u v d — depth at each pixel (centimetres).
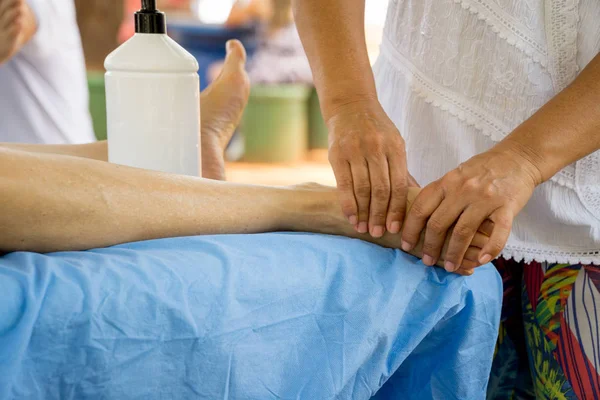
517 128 95
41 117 191
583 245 106
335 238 88
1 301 59
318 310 76
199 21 486
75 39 198
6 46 175
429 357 91
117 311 63
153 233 82
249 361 69
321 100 103
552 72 107
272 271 75
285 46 503
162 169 93
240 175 465
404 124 117
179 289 68
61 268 66
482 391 92
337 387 75
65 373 60
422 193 89
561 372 109
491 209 86
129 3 475
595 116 93
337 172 94
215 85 131
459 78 110
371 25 512
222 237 81
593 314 106
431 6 111
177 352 65
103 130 379
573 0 104
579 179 106
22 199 72
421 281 86
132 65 90
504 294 120
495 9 106
